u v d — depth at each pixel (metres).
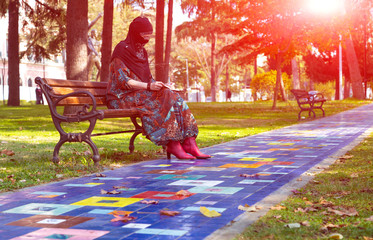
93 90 5.90
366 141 7.31
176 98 5.63
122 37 45.47
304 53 24.59
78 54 13.82
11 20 26.58
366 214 2.72
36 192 3.74
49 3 25.05
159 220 2.73
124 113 5.36
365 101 28.53
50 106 5.17
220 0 35.31
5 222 2.75
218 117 16.19
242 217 2.74
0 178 4.43
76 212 2.98
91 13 41.84
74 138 5.10
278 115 17.20
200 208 2.91
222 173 4.56
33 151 6.78
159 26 21.67
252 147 7.12
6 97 48.84
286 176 4.27
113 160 5.68
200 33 39.97
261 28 20.33
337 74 50.62
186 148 5.79
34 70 52.66
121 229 2.54
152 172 4.74
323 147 6.84
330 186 3.61
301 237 2.30
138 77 5.68
